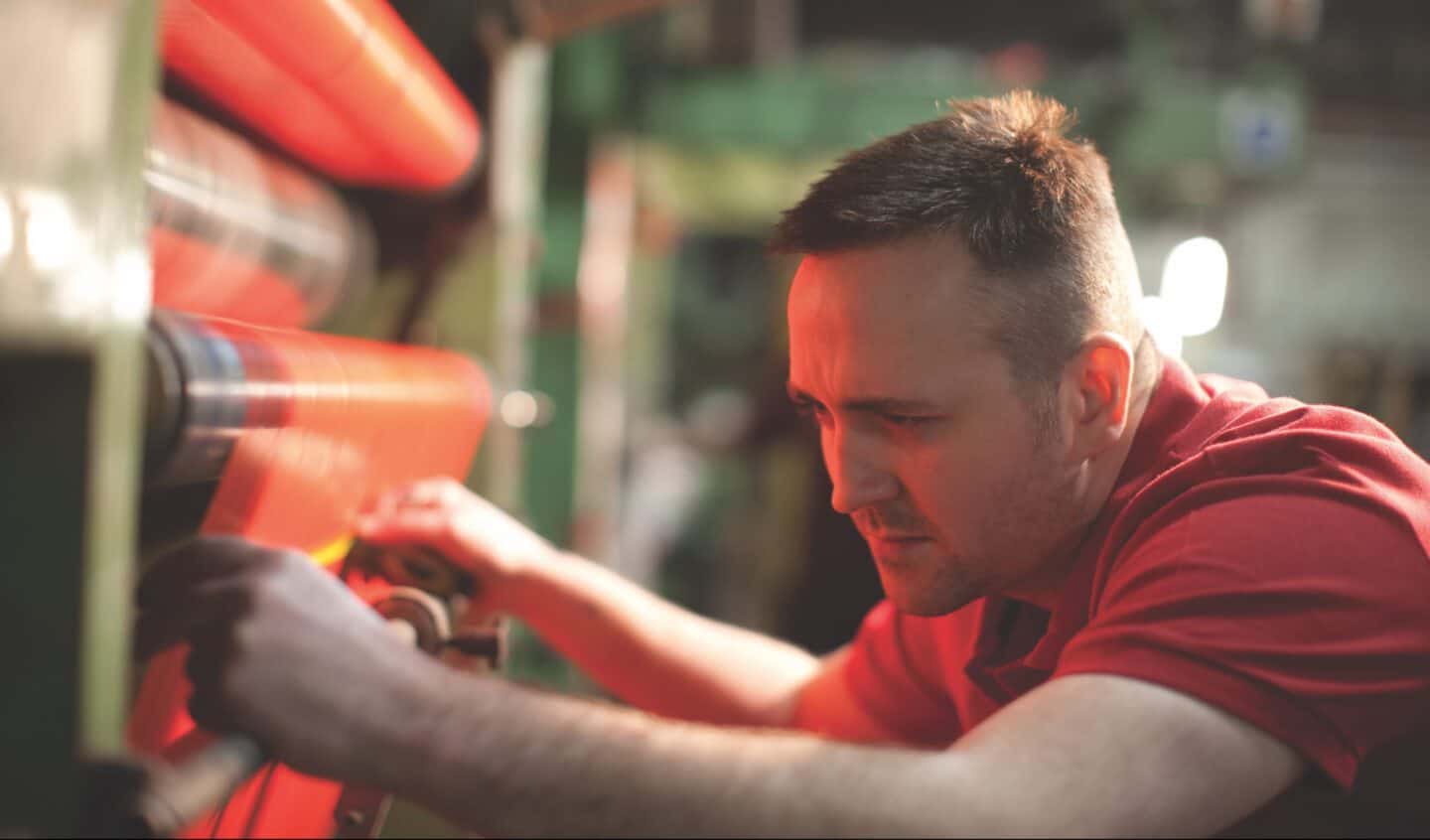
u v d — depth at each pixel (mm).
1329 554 685
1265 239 7918
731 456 5344
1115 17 4031
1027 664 891
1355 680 660
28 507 436
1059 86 3467
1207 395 873
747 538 5184
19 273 411
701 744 594
